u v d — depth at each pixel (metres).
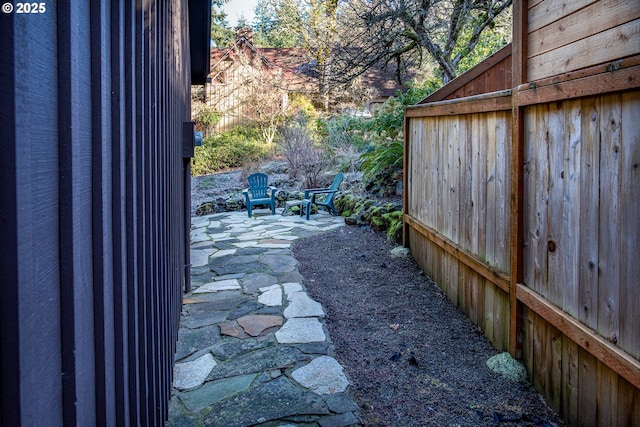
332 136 11.27
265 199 8.49
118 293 1.03
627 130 1.59
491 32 8.31
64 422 0.71
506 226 2.67
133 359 1.19
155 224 1.70
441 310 3.57
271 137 15.50
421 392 2.40
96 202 0.87
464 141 3.36
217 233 6.83
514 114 2.47
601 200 1.76
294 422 2.14
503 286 2.66
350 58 7.77
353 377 2.56
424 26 7.14
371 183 7.95
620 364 1.59
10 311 0.53
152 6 1.60
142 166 1.33
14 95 0.53
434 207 4.15
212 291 4.15
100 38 0.86
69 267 0.71
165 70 2.08
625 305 1.61
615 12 1.71
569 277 2.00
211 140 14.77
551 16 2.18
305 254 5.43
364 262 5.00
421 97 7.41
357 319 3.44
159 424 1.82
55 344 0.68
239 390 2.44
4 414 0.52
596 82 1.72
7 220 0.52
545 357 2.26
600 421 1.79
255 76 16.53
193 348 2.97
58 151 0.68
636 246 1.55
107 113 0.94
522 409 2.22
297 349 2.91
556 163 2.10
